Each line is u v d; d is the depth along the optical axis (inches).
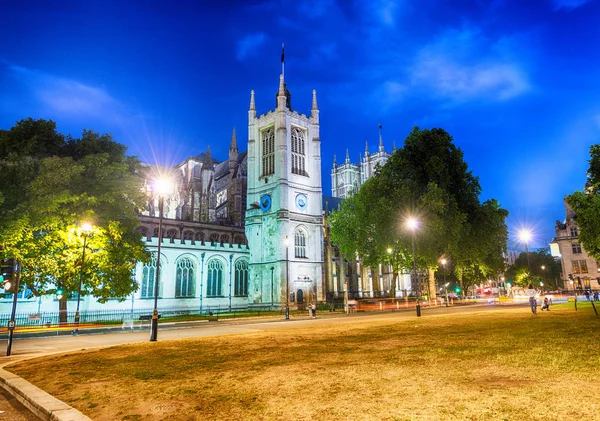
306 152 3326.8
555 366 428.1
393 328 968.3
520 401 307.4
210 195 4387.3
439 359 502.6
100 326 1573.6
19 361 671.1
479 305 2519.7
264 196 3132.4
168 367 542.3
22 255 1326.3
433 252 2001.7
